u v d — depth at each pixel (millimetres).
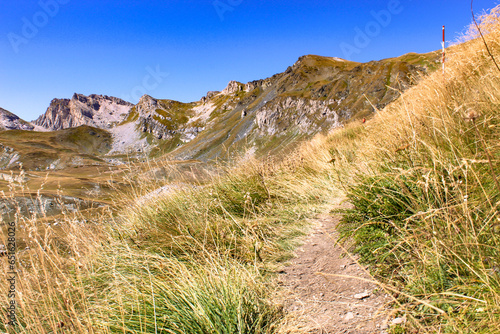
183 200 3967
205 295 2008
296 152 6238
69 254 2750
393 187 2426
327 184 4359
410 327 1521
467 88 3396
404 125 2842
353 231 2518
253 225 3270
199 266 2529
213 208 3850
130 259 2895
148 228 3383
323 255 2604
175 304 2006
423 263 1712
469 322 1359
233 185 4492
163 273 2430
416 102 3553
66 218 2787
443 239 1684
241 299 1954
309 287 2186
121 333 1843
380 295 1873
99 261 3021
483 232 1586
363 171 3221
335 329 1701
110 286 2527
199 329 1797
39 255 2086
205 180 4480
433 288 1612
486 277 1375
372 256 2213
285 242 2988
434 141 2490
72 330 1790
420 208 2127
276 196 4340
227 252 2670
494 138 2275
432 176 1996
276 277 2428
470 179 1949
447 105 2887
